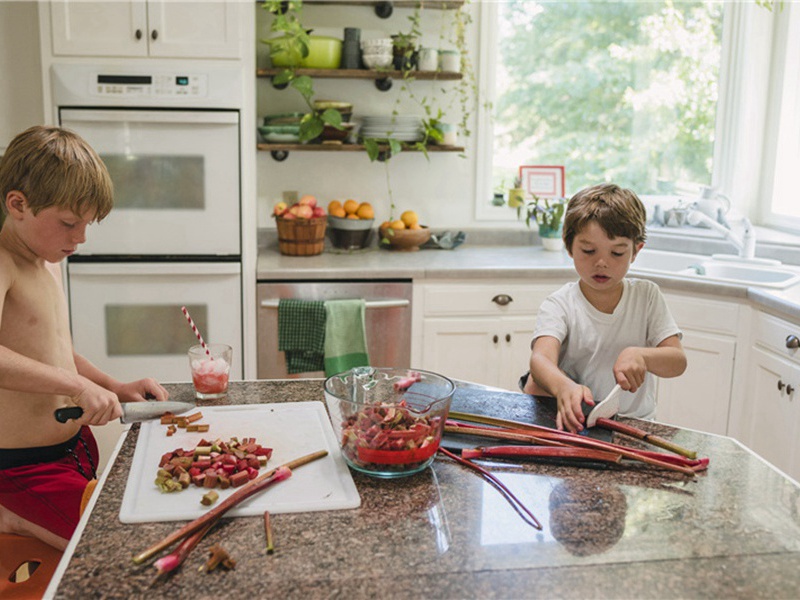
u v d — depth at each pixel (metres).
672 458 1.33
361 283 3.22
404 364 3.28
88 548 1.05
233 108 3.09
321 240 3.49
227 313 3.20
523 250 3.78
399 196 3.87
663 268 3.65
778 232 3.75
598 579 1.00
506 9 3.82
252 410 1.56
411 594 0.96
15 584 1.43
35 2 3.31
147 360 3.22
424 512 1.17
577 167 4.00
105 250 3.14
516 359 3.35
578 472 1.32
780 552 1.08
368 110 3.78
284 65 3.45
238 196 3.15
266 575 1.00
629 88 3.94
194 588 0.97
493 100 3.85
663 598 0.97
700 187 3.67
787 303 2.66
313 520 1.13
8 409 1.57
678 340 1.82
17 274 1.55
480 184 3.90
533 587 0.98
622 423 1.55
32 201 1.43
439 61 3.62
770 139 3.84
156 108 3.06
